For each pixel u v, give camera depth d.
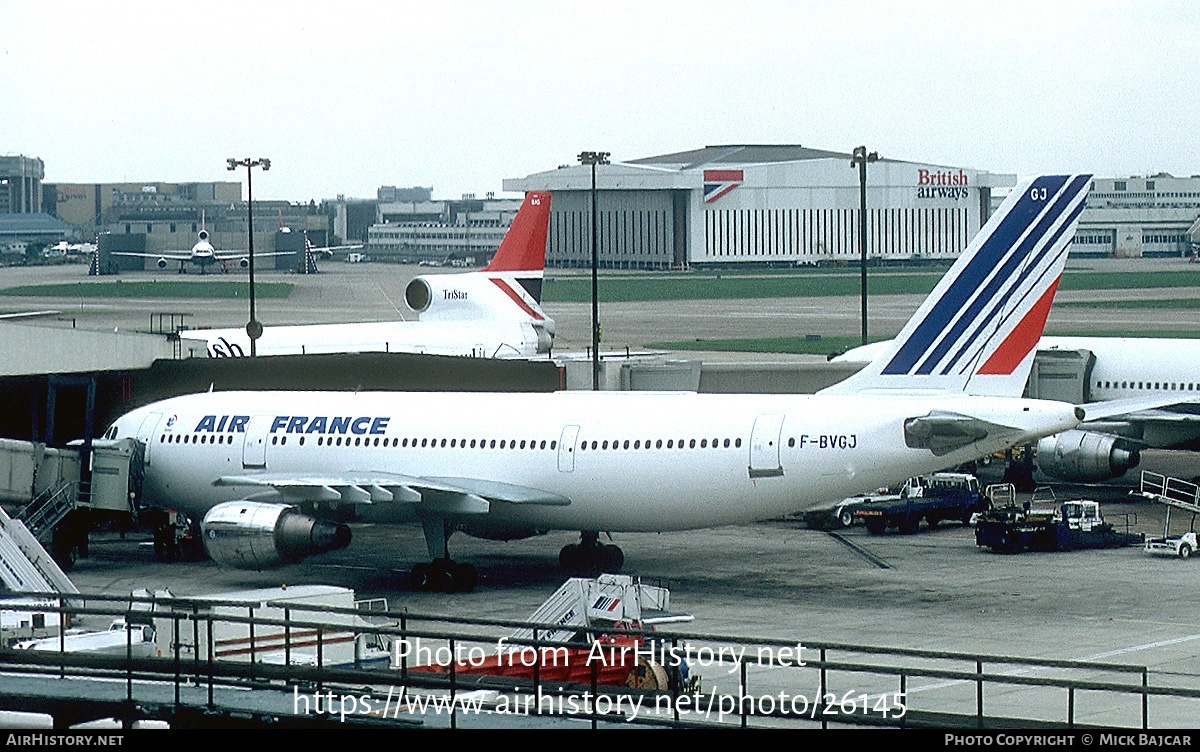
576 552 197.12
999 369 180.12
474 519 188.62
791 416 177.12
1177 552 199.75
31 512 198.62
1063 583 182.12
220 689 107.38
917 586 181.25
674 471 179.50
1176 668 141.25
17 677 111.56
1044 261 177.88
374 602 175.50
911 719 95.69
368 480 183.00
